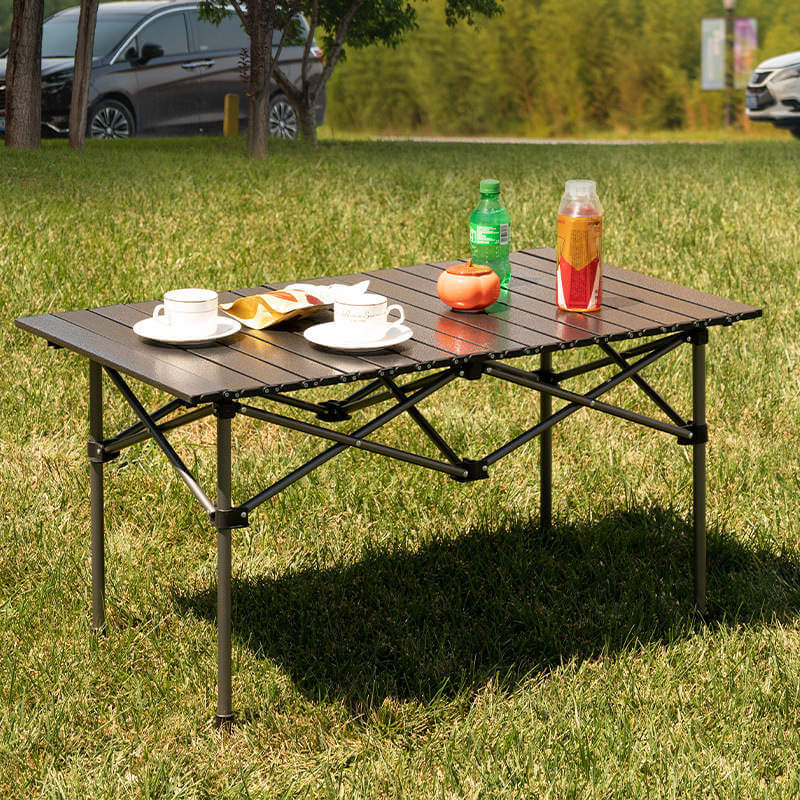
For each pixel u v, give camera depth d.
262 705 3.90
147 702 3.90
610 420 6.26
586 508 5.34
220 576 3.69
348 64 30.20
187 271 8.38
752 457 5.78
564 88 28.69
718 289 8.27
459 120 29.59
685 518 5.23
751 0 27.42
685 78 28.14
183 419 4.11
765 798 3.44
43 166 13.48
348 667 4.12
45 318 4.20
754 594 4.59
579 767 3.55
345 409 4.25
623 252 9.17
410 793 3.49
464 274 4.15
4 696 3.93
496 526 5.17
